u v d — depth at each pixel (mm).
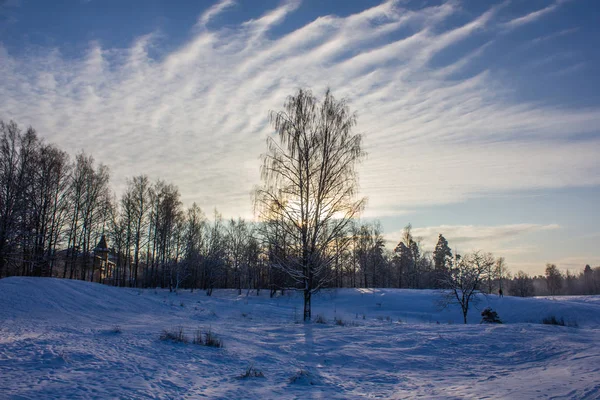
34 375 6844
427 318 38875
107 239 48375
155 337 11648
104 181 42156
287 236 20797
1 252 28797
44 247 34438
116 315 18359
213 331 14250
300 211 20156
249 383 7852
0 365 7285
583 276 136625
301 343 12820
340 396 7172
